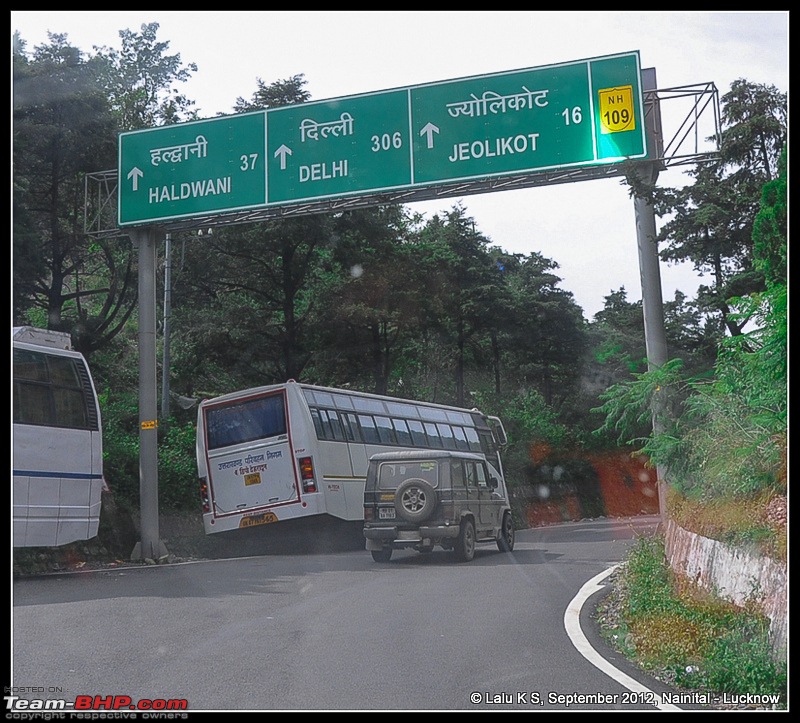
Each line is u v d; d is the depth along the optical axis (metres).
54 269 28.39
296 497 22.20
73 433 17.50
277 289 34.75
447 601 12.24
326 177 19.33
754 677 7.08
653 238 17.27
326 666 8.23
